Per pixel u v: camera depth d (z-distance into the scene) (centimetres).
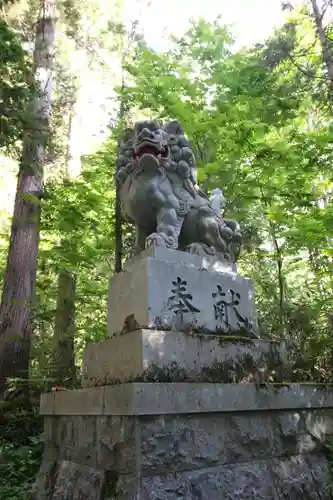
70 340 871
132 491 303
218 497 334
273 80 845
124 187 480
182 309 406
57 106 1241
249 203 872
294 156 773
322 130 912
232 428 369
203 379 375
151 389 327
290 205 796
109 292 453
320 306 792
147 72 882
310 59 960
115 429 337
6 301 872
